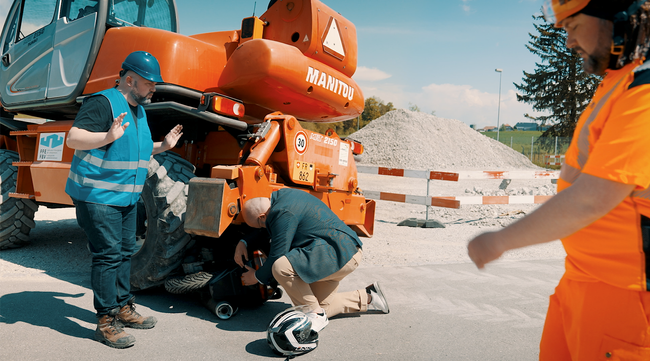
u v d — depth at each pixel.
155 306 3.39
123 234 2.87
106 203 2.65
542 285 4.18
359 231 4.99
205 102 3.39
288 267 2.76
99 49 4.01
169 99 3.72
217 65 3.97
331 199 4.28
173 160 3.52
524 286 4.13
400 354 2.61
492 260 1.10
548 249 6.05
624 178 0.92
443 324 3.13
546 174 8.52
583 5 1.04
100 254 2.67
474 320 3.21
